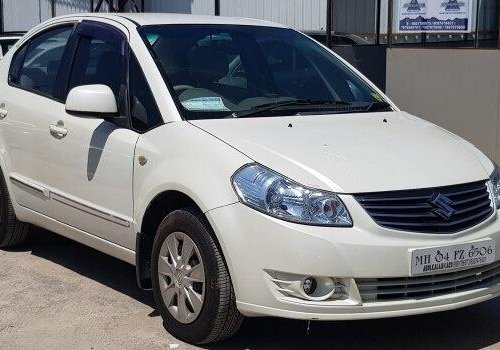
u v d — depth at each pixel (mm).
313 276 3920
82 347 4410
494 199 4484
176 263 4430
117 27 5301
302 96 5238
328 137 4535
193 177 4266
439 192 4211
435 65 9766
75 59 5520
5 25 19031
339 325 4801
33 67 5953
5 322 4785
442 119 9805
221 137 4379
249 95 5043
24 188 5773
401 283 4035
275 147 4281
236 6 14641
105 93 4828
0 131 6004
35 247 6375
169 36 5168
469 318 4980
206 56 5137
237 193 4070
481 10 9555
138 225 4660
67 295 5270
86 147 5090
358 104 5387
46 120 5492
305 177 4055
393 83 10195
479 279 4320
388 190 4078
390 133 4789
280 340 4559
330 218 3957
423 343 4570
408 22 10102
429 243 4059
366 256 3922
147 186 4555
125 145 4781
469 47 9594
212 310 4195
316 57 5699
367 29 11648
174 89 4781
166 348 4383
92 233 5176
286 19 13891
